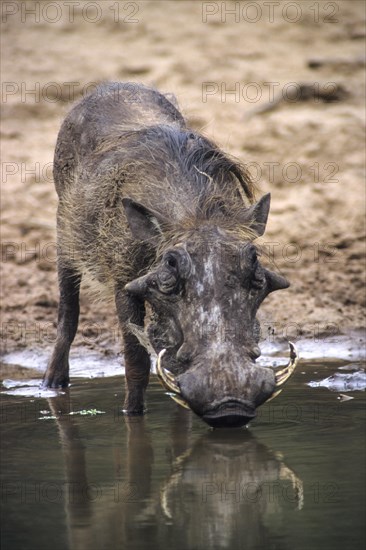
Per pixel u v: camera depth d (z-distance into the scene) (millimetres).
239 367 19750
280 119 45844
